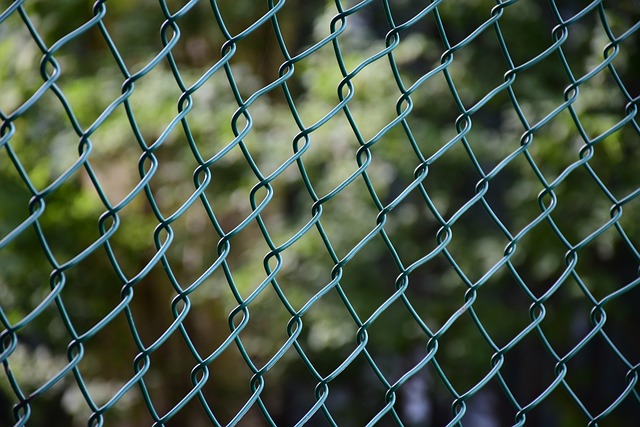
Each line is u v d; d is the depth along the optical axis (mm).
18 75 6141
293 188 6527
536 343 6695
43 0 6109
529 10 5590
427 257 1605
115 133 5848
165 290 6688
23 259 6152
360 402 7074
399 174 6043
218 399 6793
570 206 5781
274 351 6344
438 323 6160
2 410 6926
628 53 5180
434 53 5895
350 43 5934
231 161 5945
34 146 6266
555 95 5750
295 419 7188
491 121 6465
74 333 1280
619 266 6352
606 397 6641
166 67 6238
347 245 5938
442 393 6477
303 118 5812
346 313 5977
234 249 6516
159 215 1347
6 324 1237
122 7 6266
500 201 6512
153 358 6875
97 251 6527
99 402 6660
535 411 6949
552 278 6363
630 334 6543
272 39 6348
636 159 5738
